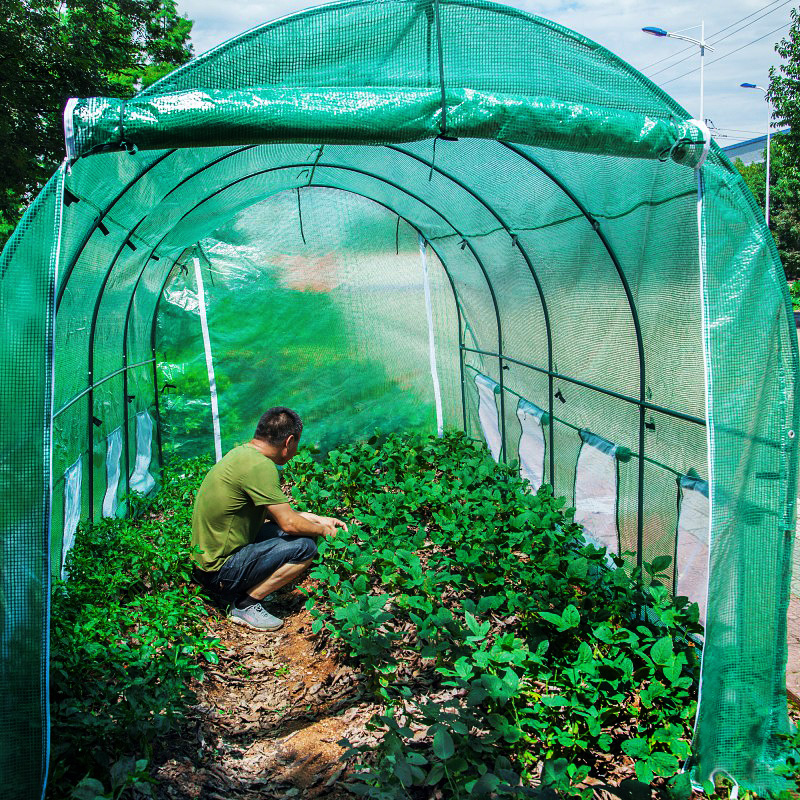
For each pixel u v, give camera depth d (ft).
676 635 12.85
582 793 9.69
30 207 9.22
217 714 12.70
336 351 29.43
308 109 9.76
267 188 23.95
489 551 16.61
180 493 23.30
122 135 9.41
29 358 9.31
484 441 28.22
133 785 9.53
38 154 41.11
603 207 14.94
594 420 18.60
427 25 10.60
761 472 11.04
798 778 11.00
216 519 15.94
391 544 17.46
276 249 28.43
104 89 42.32
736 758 11.10
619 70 11.00
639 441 15.99
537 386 22.49
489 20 10.68
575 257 17.75
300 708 13.11
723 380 10.78
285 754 11.65
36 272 9.30
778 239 111.75
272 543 16.24
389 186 23.89
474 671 12.00
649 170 12.51
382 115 9.97
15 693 9.31
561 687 11.69
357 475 22.80
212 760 11.41
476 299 27.55
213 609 16.69
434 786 10.31
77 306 15.62
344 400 29.68
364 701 12.94
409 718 10.94
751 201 10.78
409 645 13.69
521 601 13.65
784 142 71.92
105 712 10.63
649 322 15.05
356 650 13.35
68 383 16.14
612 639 11.91
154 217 18.08
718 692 11.06
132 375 24.49
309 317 29.04
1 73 37.76
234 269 28.27
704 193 10.78
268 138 9.84
